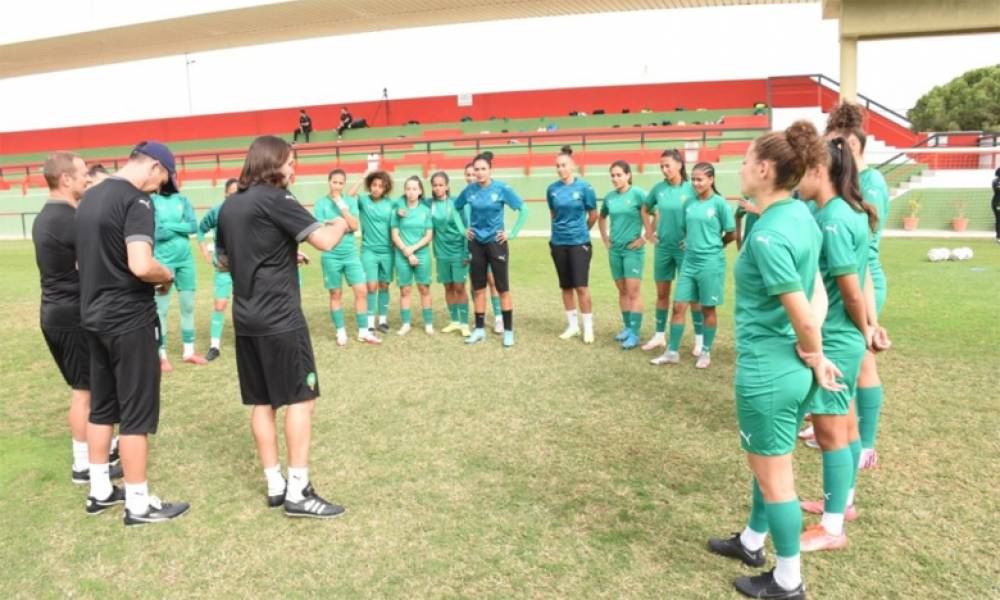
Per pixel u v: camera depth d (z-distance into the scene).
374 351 6.55
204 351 6.75
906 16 17.45
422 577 2.79
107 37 22.31
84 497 3.60
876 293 3.59
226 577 2.82
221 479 3.78
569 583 2.73
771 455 2.51
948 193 16.64
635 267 6.46
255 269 3.20
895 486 3.50
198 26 21.64
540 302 8.77
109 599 2.69
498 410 4.80
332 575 2.81
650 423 4.49
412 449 4.13
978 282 9.16
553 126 25.58
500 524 3.21
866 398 3.62
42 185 24.44
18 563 2.95
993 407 4.60
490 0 20.81
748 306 2.50
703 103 27.30
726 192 18.33
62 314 3.52
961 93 53.00
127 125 31.89
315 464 3.94
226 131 31.11
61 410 5.05
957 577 2.71
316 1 19.36
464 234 6.83
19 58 25.53
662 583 2.72
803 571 2.77
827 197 2.92
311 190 20.84
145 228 3.12
